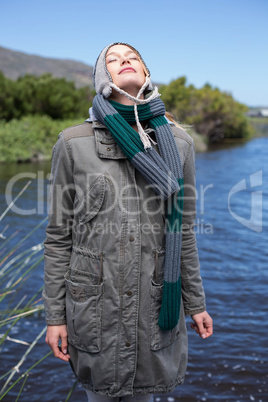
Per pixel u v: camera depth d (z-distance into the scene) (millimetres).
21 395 2570
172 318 1414
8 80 26781
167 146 1389
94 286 1392
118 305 1392
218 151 22125
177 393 2574
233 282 4379
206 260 5105
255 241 5898
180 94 26688
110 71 1439
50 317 1483
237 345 3133
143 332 1420
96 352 1415
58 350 1481
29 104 25844
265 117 84812
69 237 1512
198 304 1551
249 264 4961
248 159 17516
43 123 20688
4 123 21891
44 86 27594
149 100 1407
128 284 1388
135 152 1335
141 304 1412
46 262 1511
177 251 1410
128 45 1488
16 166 15812
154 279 1429
